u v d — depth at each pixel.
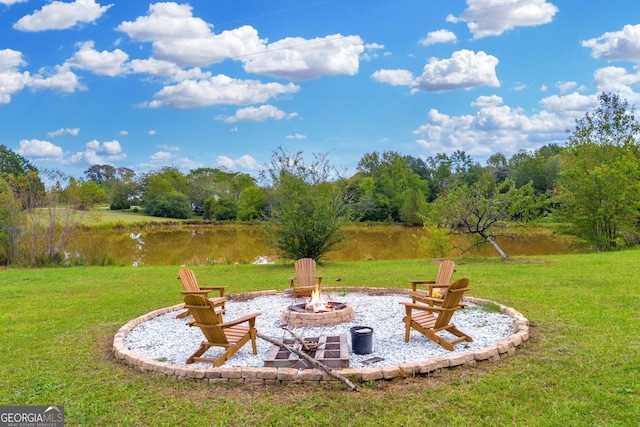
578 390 4.64
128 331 7.69
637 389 4.61
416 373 5.16
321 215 16.88
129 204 63.53
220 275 15.34
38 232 21.34
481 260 17.62
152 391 5.09
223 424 4.29
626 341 6.09
